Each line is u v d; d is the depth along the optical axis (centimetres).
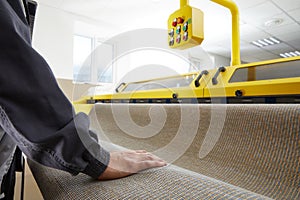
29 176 83
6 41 26
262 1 321
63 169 29
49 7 321
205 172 52
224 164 53
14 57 26
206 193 23
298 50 576
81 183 31
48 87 27
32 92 26
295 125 42
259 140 48
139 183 28
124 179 30
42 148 27
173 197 23
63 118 28
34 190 82
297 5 330
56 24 327
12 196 59
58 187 32
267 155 46
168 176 29
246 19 381
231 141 53
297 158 41
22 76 26
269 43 521
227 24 398
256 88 73
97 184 29
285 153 43
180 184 26
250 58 661
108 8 336
